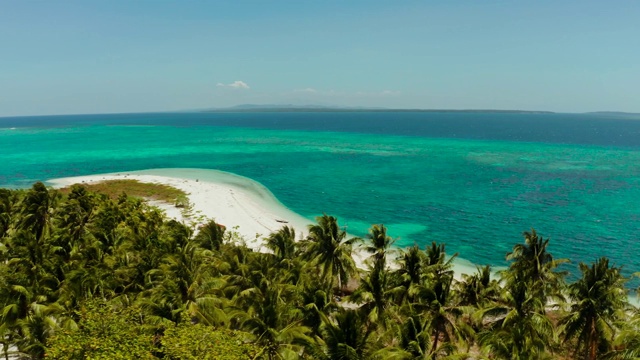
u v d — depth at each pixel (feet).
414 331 82.12
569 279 181.78
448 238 233.14
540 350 86.22
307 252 143.33
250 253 138.62
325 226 143.33
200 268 119.44
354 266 140.77
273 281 115.55
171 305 99.25
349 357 76.13
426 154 548.72
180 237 158.81
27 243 135.74
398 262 135.64
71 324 94.12
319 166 456.86
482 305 112.57
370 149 606.14
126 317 88.28
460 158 510.58
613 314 102.89
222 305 107.34
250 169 437.58
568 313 113.39
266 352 88.22
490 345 85.81
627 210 280.51
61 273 116.57
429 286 107.24
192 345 76.13
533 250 134.72
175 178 373.61
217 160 498.28
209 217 253.44
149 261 124.77
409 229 248.32
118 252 135.85
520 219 264.31
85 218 184.24
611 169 426.51
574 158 504.43
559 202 302.25
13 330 99.81
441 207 293.23
